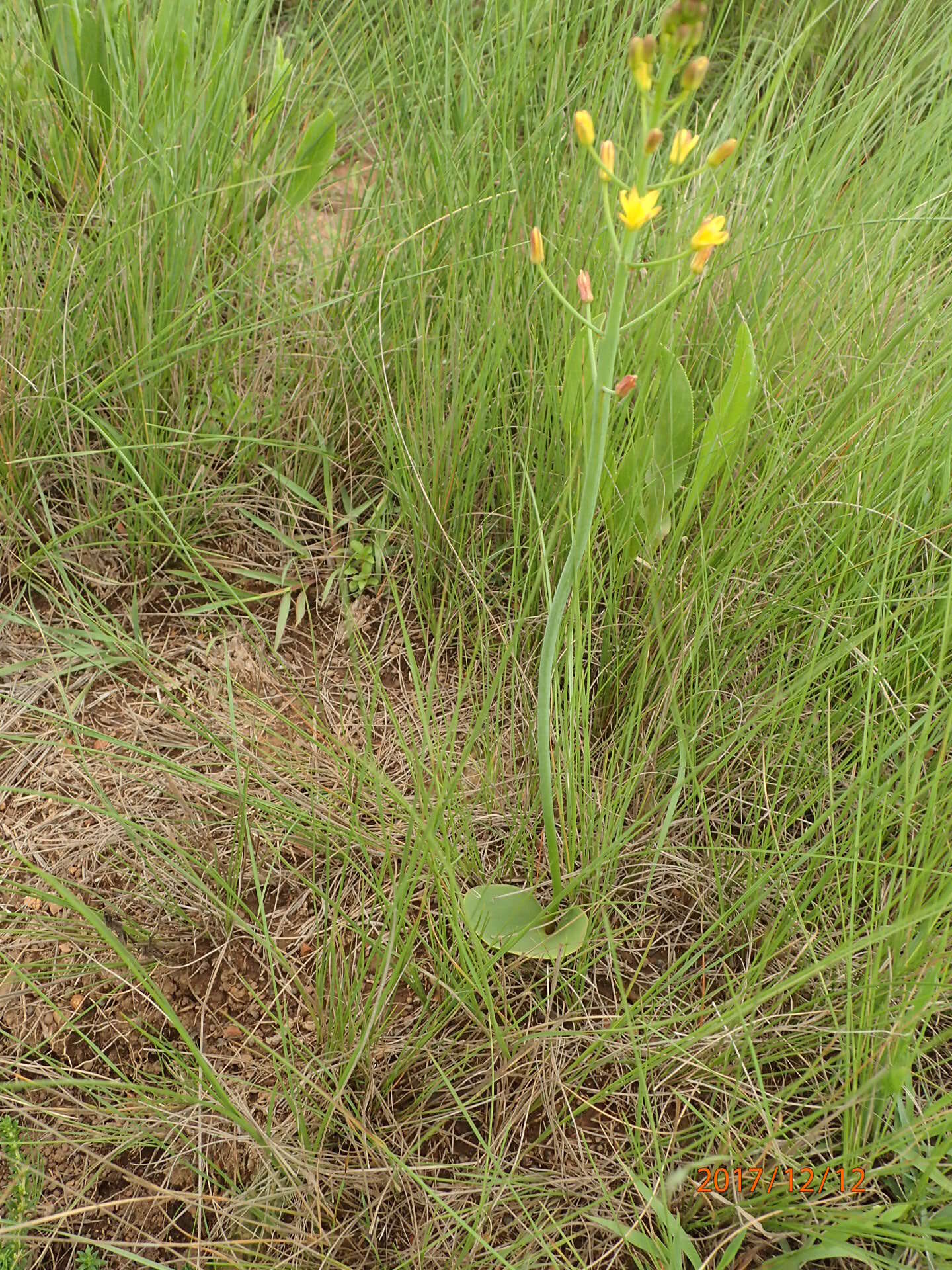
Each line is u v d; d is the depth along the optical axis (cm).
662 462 50
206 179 63
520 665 57
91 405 60
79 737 52
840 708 51
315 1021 46
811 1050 44
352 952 48
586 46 64
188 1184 42
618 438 54
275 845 51
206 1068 39
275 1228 40
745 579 54
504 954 47
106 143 66
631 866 51
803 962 47
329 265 69
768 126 63
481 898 47
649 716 54
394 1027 46
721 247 62
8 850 48
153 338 58
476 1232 38
